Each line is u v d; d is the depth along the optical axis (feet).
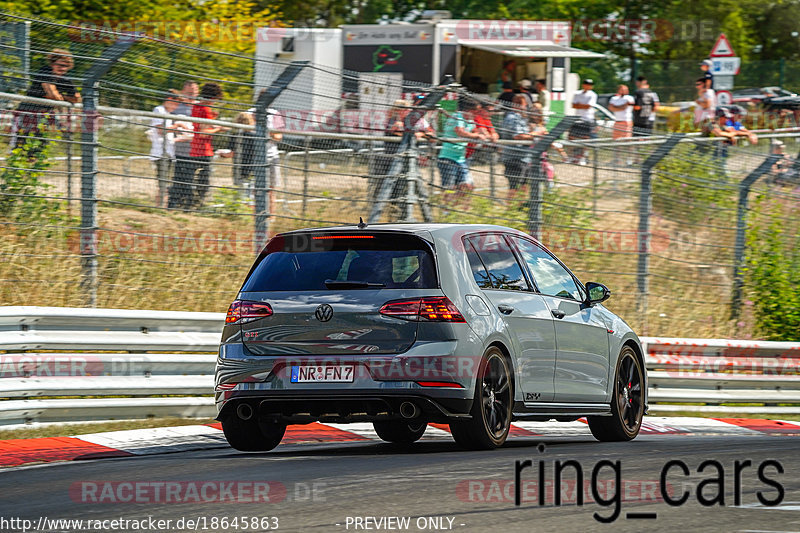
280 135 160.56
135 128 150.92
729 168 207.82
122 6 309.63
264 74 158.61
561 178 187.21
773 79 442.09
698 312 201.26
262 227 158.92
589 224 190.29
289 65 159.74
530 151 183.83
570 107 346.33
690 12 499.10
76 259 145.59
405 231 104.01
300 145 162.61
